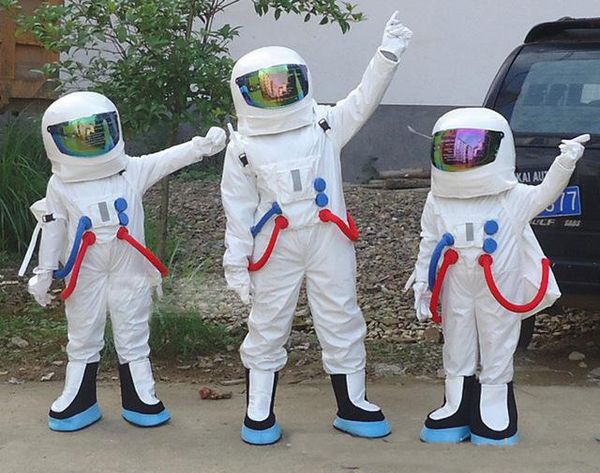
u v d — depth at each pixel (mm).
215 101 6016
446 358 4848
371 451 4707
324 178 4688
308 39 11469
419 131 11766
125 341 5008
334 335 4789
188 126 8023
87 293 4902
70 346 5023
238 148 4684
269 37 11414
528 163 5738
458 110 4738
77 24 5941
